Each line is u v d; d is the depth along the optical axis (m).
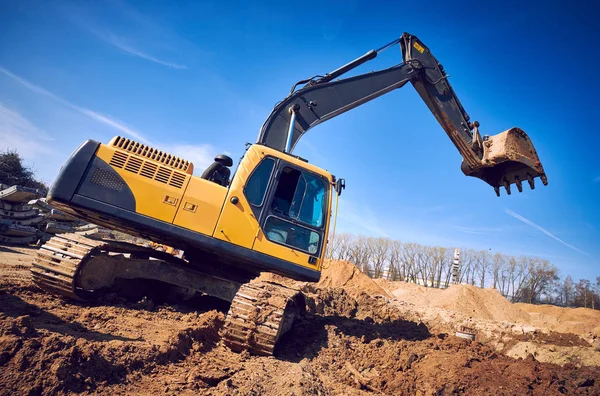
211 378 4.59
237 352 5.96
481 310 23.83
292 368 5.48
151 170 6.68
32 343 3.75
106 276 7.11
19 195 16.09
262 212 6.79
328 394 4.96
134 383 4.03
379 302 15.34
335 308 13.35
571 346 8.91
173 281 7.80
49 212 18.88
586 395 5.66
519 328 11.31
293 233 6.91
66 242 6.80
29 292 6.58
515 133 8.80
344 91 8.99
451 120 9.43
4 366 3.43
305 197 7.12
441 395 5.68
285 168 7.12
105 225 7.69
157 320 6.58
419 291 28.88
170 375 4.45
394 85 9.34
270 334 5.80
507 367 6.46
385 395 5.63
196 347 5.51
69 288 6.32
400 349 7.49
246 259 6.73
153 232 6.77
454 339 8.30
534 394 5.55
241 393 4.27
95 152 6.54
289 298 6.60
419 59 9.65
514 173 9.12
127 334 5.32
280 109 8.44
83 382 3.65
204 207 6.65
